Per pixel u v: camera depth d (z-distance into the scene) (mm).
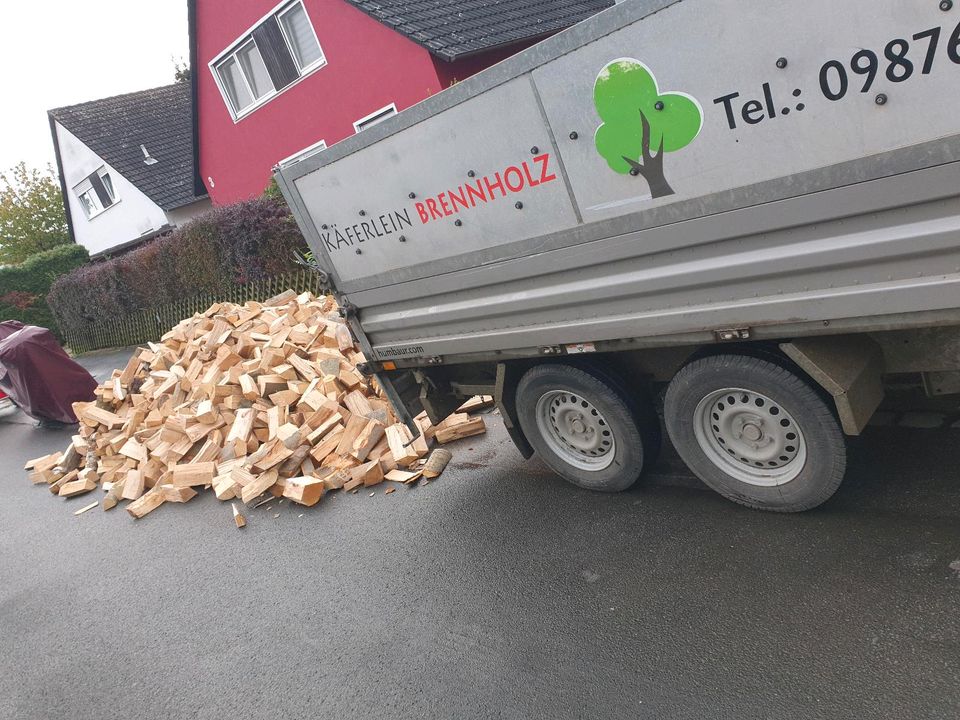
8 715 4062
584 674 3012
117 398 9242
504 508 4703
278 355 7773
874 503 3504
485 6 14617
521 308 3906
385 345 4930
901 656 2598
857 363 3041
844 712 2453
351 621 3961
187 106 26250
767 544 3457
